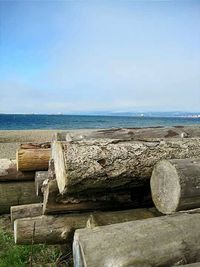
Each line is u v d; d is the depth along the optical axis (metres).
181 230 2.27
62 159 3.13
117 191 3.54
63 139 5.24
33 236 3.38
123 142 3.44
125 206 3.60
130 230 2.25
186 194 2.70
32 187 5.14
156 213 3.25
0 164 5.12
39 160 5.07
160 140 3.62
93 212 3.48
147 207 3.65
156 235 2.21
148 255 2.07
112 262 2.01
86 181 3.14
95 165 3.12
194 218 2.44
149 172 3.36
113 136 5.05
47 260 3.44
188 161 2.90
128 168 3.25
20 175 5.12
